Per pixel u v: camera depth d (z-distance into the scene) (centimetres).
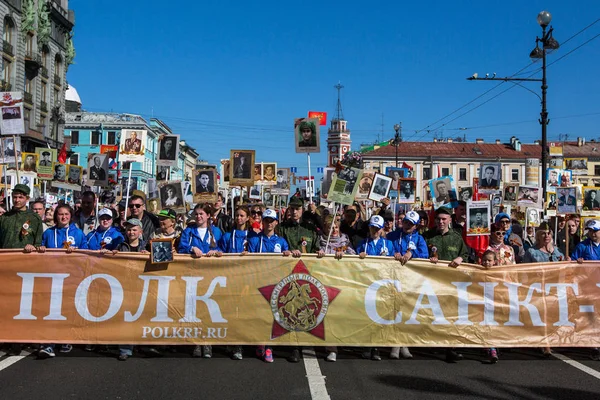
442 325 696
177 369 632
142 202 743
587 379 619
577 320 711
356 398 545
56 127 4944
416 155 7519
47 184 1978
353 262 693
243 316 680
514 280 707
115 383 576
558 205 1116
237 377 606
